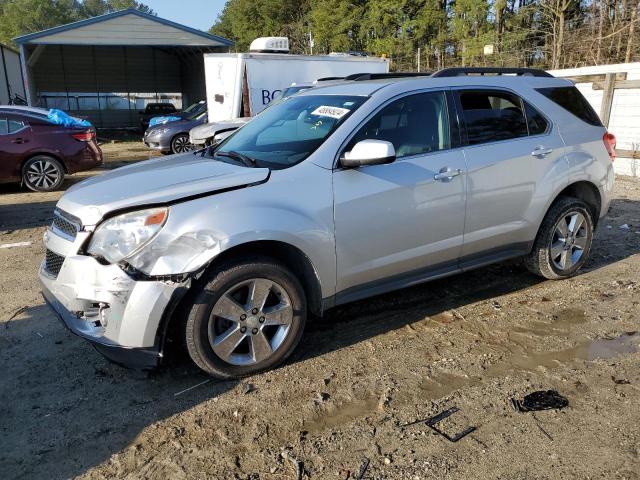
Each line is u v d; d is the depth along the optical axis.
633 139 11.08
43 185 10.59
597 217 5.37
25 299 5.05
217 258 3.42
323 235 3.65
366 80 4.66
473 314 4.54
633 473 2.69
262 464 2.83
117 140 25.92
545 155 4.75
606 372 3.62
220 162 3.95
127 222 3.24
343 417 3.20
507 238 4.67
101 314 3.32
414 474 2.71
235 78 12.90
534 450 2.87
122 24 23.98
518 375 3.60
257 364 3.60
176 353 3.96
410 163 4.03
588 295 4.90
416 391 3.44
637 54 17.70
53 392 3.52
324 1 34.81
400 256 4.06
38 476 2.78
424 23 28.89
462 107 4.39
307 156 3.75
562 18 21.09
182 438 3.05
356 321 4.45
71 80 32.97
